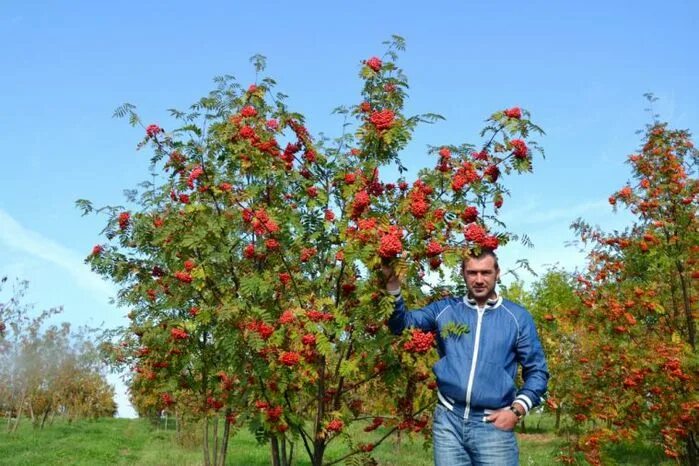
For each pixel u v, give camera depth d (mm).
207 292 6828
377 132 4961
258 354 5734
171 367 7633
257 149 6301
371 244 4117
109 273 7660
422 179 4938
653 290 9445
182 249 6797
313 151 6309
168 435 17719
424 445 5922
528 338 3631
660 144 9242
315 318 5270
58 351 21047
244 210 6039
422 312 4020
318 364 5582
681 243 8914
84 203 7555
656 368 8148
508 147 4676
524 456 13086
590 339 9516
